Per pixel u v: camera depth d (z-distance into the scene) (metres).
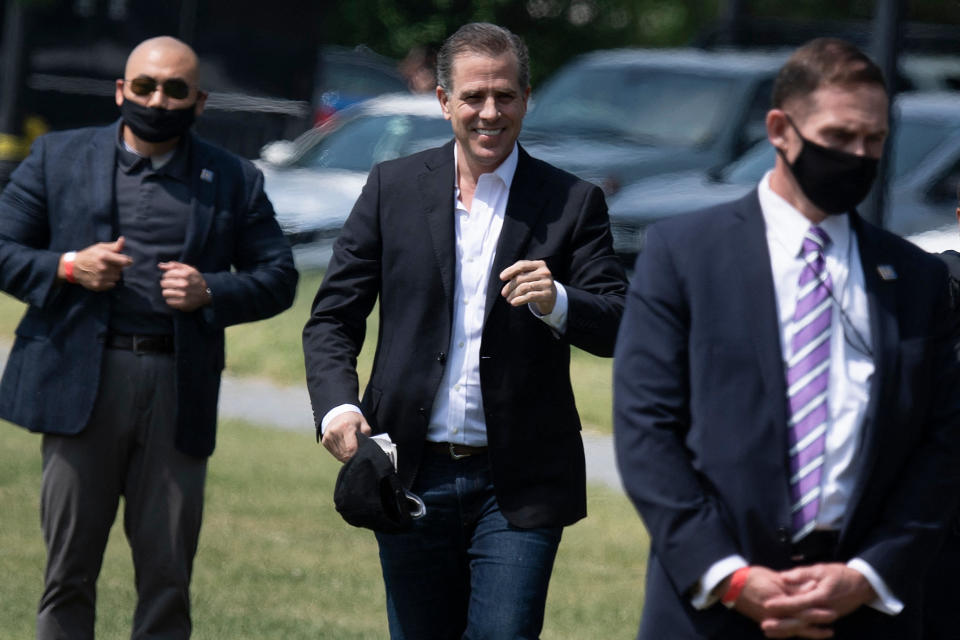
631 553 22.78
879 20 28.77
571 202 13.87
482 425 13.68
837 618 10.63
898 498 10.66
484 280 13.69
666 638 10.82
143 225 15.73
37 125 52.16
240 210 16.23
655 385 10.77
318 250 41.94
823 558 10.64
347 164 44.81
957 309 12.30
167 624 16.00
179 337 15.54
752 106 41.69
